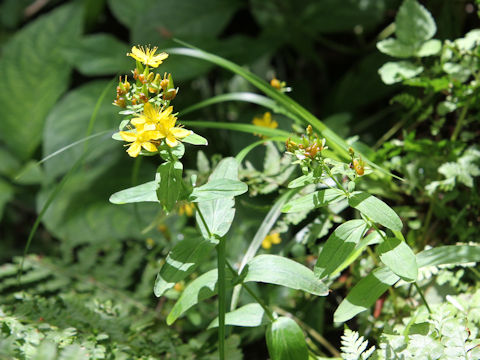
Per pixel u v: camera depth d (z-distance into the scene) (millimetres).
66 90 1570
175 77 1241
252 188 891
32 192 1510
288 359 730
